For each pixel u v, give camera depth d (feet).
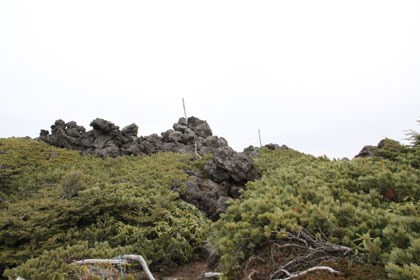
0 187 45.96
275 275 12.28
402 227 9.95
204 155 71.26
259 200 15.07
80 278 15.89
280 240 13.74
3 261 22.34
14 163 56.24
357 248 10.85
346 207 12.61
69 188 35.27
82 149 78.64
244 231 13.35
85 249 20.15
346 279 9.67
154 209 31.42
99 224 27.99
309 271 10.94
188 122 118.01
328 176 19.93
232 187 54.03
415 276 7.64
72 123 90.17
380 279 9.07
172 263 25.82
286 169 25.21
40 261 16.62
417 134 21.67
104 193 32.53
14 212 28.37
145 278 20.81
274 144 99.60
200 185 53.21
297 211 14.02
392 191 14.84
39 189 43.73
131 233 27.78
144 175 48.98
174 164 61.41
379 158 21.57
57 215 28.25
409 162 19.36
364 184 16.35
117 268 19.39
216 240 15.53
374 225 11.52
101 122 81.41
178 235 28.30
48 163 60.39
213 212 42.75
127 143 87.45
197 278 21.09
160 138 98.84
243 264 14.02
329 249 11.66
